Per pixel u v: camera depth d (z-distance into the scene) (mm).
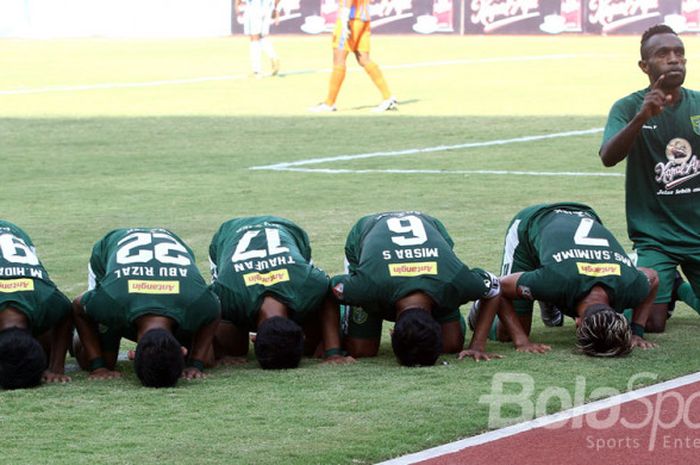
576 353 13211
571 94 44969
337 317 13242
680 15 72688
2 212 23266
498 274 17203
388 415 10875
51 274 17891
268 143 33094
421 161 29719
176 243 13062
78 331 12734
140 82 51250
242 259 13156
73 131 35969
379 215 13773
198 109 41188
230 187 26094
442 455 9828
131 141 33781
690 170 14688
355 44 40031
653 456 9781
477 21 76625
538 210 14117
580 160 29531
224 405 11336
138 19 82062
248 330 13438
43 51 69750
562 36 75312
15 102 44219
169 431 10531
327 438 10258
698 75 50250
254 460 9734
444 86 48375
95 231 21281
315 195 24953
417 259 12836
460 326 13391
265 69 56938
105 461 9742
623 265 13234
